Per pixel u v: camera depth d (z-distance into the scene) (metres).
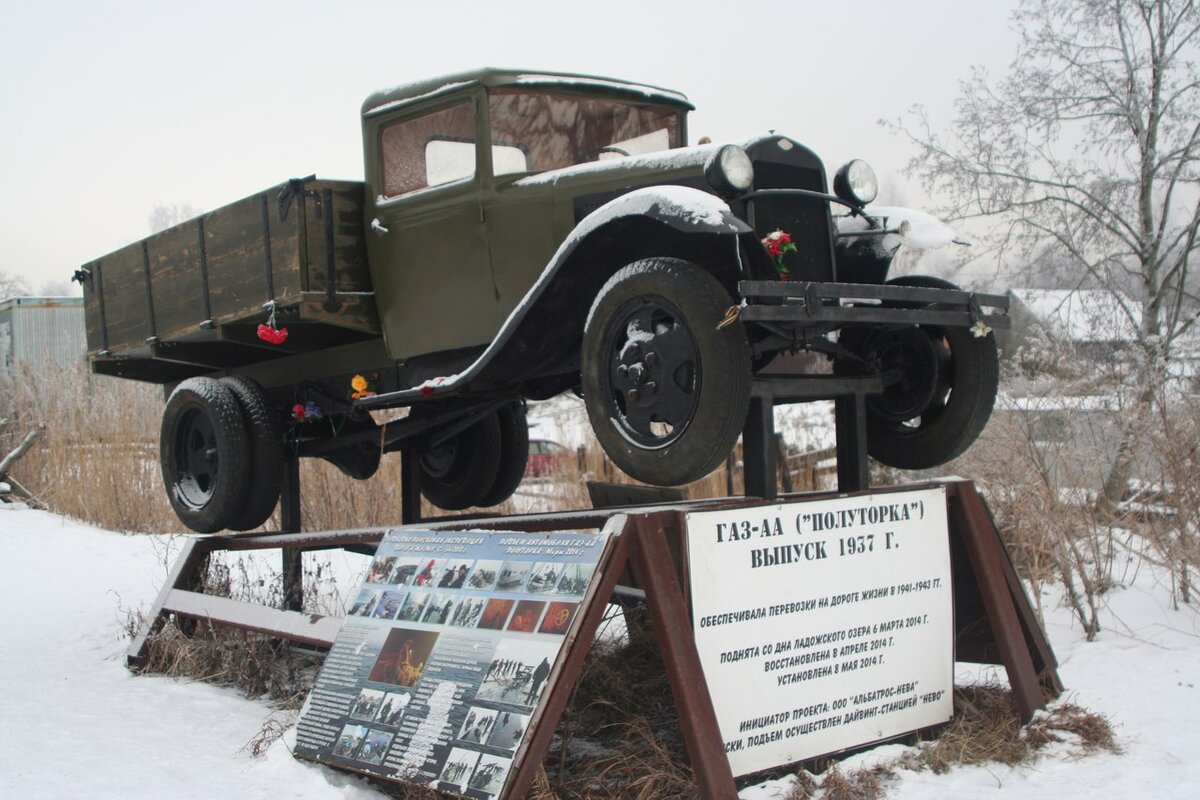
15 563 8.29
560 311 4.25
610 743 3.89
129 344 6.10
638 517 3.30
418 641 3.52
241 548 5.37
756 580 3.50
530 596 3.31
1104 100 8.56
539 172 4.93
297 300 4.94
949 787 3.47
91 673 5.06
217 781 3.47
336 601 6.35
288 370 5.93
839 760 3.69
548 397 5.39
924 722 3.96
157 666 5.12
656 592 3.24
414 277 5.02
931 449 4.38
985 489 6.75
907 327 4.37
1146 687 4.52
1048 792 3.41
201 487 5.93
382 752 3.34
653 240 4.07
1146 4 8.42
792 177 4.11
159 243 5.80
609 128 5.22
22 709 4.32
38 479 12.45
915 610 3.95
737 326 3.50
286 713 4.26
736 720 3.41
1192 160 8.32
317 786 3.42
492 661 3.26
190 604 5.13
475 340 4.87
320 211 5.04
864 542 3.81
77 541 9.51
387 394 4.89
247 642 4.88
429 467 6.60
